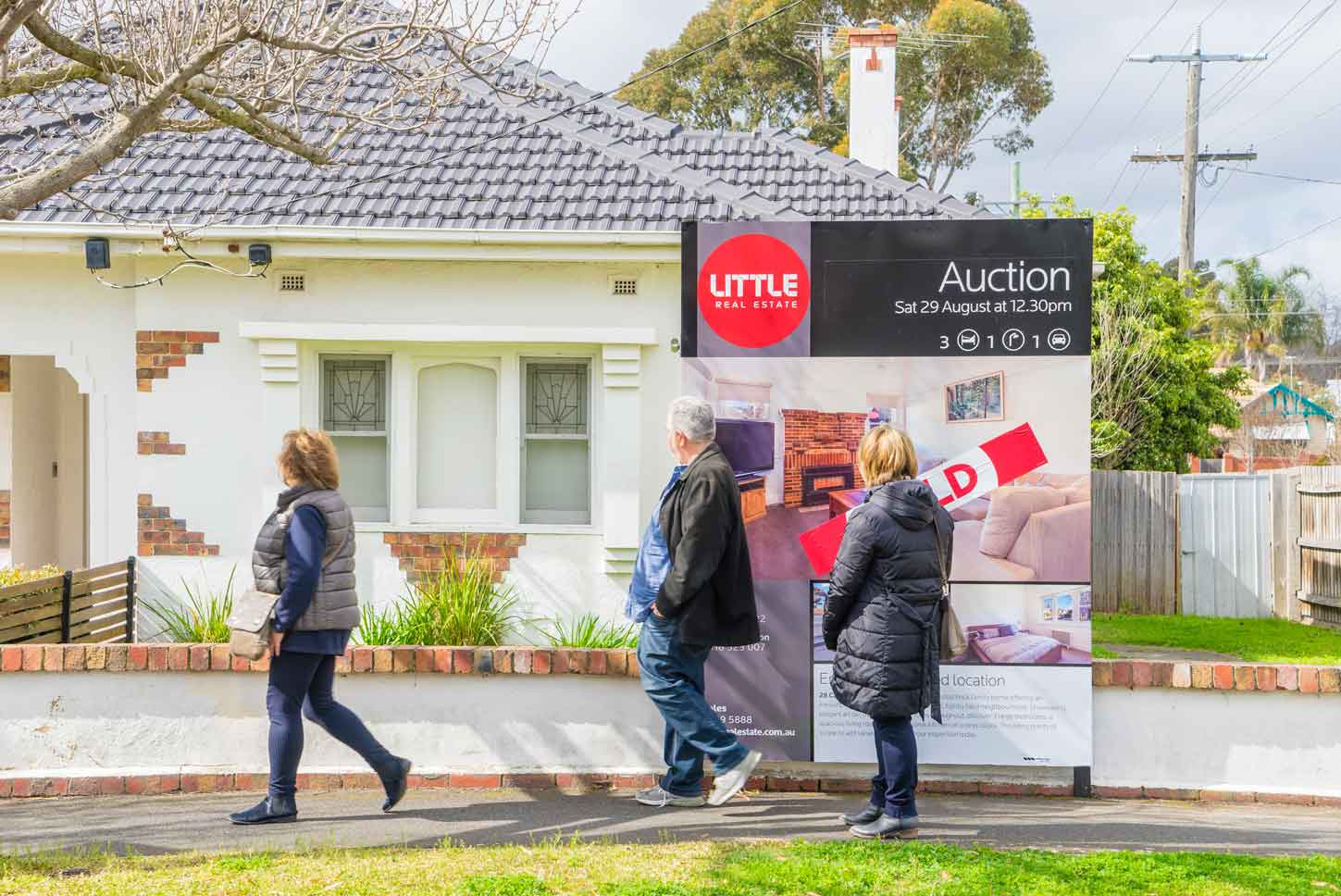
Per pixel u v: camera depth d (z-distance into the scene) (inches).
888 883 203.6
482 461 394.9
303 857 220.8
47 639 328.2
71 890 197.6
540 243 372.2
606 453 381.4
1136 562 623.5
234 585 379.6
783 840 238.4
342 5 333.7
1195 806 277.9
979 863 216.2
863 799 279.3
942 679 284.4
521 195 397.1
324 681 254.5
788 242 287.0
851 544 236.1
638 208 392.2
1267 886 203.5
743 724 286.0
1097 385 819.4
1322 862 219.5
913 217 417.4
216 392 380.5
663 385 383.2
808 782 286.8
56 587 331.9
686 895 196.2
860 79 581.3
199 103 295.6
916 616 236.4
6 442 417.1
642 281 383.9
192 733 284.8
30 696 282.7
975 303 284.4
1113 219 872.9
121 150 267.1
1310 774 282.5
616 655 285.4
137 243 371.2
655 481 382.9
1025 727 283.1
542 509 396.2
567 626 383.9
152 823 252.1
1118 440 791.1
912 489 238.8
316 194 385.4
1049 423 283.1
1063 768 288.0
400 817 257.4
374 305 382.3
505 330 380.2
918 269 285.3
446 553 383.9
